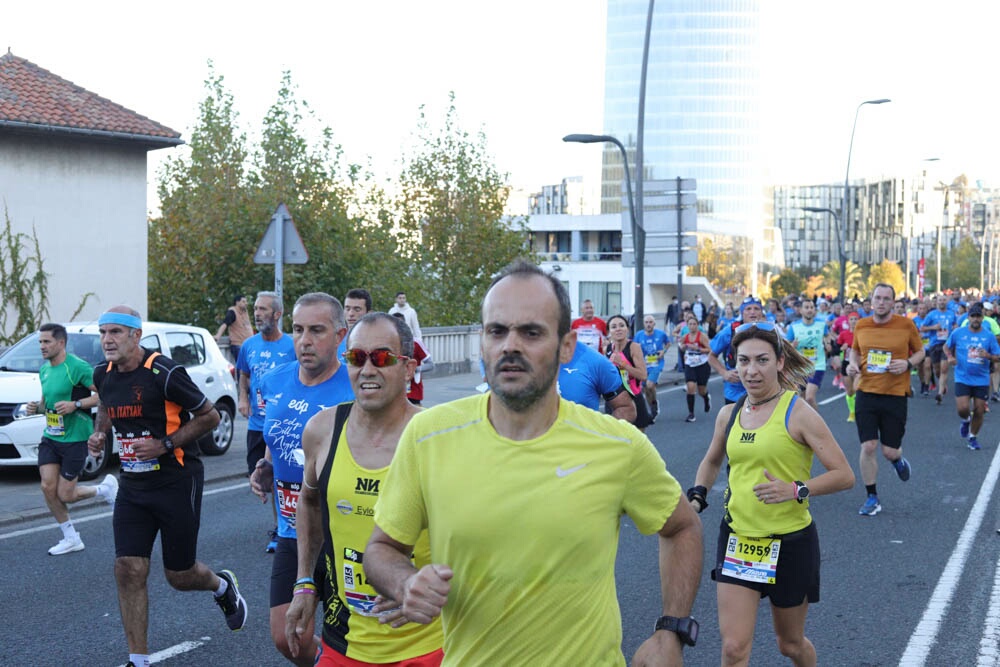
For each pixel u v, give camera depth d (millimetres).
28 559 8711
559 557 2713
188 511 5945
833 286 149500
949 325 21969
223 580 6250
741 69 149125
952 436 16594
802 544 5117
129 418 5859
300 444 5055
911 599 7395
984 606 7215
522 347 2705
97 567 8422
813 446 5188
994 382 23844
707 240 133625
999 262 162625
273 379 5230
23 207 21641
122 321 5867
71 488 8914
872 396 10594
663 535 2990
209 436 14484
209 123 27000
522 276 2762
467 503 2736
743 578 5164
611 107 149375
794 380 5484
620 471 2803
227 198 25938
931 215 189750
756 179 150250
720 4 147625
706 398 19656
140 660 5691
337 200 26969
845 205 40656
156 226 26047
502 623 2736
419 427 2871
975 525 9930
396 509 2852
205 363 14570
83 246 22578
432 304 32125
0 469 13531
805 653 5281
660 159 150250
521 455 2756
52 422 8930
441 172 34531
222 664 6047
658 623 2934
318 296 5238
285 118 27031
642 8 148375
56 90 22969
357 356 4016
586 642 2748
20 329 21531
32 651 6273
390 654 3926
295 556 5000
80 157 22453
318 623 6820
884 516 10359
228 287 25359
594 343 13797
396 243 31047
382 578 2762
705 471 5637
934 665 6004
